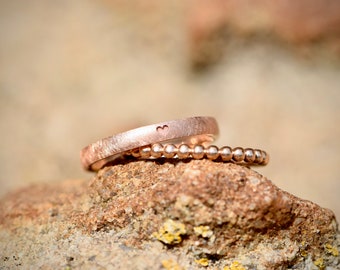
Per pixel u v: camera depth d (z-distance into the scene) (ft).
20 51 0.70
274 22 0.61
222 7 0.63
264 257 0.38
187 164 0.39
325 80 0.62
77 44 0.69
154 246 0.38
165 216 0.38
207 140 0.41
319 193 0.58
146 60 0.68
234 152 0.39
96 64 0.68
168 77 0.67
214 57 0.65
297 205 0.39
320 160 0.59
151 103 0.66
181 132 0.40
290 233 0.39
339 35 0.60
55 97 0.67
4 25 0.71
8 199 0.45
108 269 0.37
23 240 0.41
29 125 0.66
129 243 0.38
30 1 0.72
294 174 0.59
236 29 0.63
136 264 0.37
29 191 0.46
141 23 0.69
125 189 0.40
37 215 0.42
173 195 0.38
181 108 0.65
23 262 0.39
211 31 0.63
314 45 0.61
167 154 0.39
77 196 0.43
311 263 0.39
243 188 0.38
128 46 0.69
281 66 0.63
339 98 0.61
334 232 0.39
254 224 0.38
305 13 0.61
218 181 0.38
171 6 0.67
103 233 0.39
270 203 0.38
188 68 0.66
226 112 0.63
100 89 0.67
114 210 0.39
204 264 0.38
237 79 0.64
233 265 0.38
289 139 0.61
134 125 0.64
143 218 0.38
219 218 0.37
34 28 0.71
